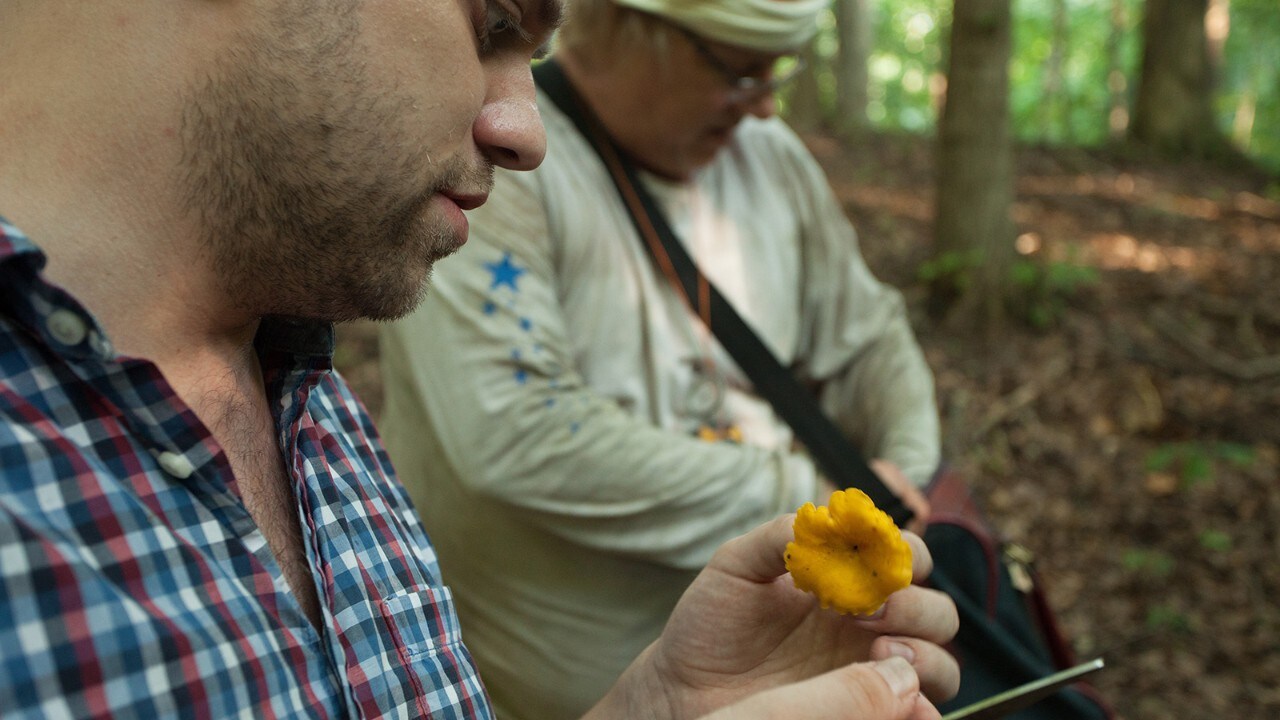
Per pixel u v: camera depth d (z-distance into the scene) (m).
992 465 5.07
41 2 0.73
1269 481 4.96
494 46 0.92
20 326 0.69
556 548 1.80
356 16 0.76
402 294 0.89
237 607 0.73
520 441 1.70
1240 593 4.28
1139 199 10.49
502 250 1.74
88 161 0.75
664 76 1.81
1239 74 20.89
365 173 0.79
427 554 1.11
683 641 1.15
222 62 0.74
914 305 6.55
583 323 1.87
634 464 1.72
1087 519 4.74
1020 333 6.34
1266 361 6.21
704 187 2.04
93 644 0.63
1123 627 4.10
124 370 0.71
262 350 0.94
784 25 1.79
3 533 0.61
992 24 6.04
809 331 2.22
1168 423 5.51
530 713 1.88
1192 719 3.63
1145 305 7.07
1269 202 10.81
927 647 1.13
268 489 0.90
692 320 1.94
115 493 0.68
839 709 0.84
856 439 2.26
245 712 0.71
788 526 1.10
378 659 0.88
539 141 0.93
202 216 0.78
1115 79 17.25
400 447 1.90
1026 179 11.09
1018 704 1.24
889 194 9.59
